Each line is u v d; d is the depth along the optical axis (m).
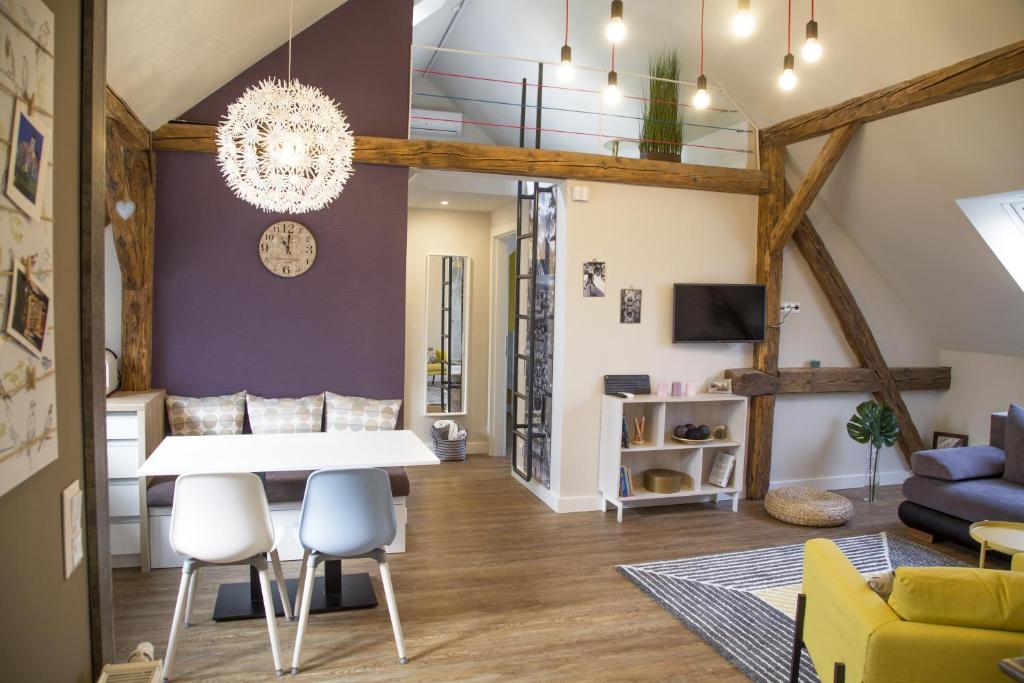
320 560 3.01
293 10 4.11
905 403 6.37
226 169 3.02
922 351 6.39
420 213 6.99
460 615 3.52
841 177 5.47
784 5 4.43
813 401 6.05
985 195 4.57
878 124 4.81
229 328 4.58
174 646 2.88
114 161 3.89
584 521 5.11
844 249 6.02
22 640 1.04
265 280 4.62
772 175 5.59
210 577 3.88
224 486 2.80
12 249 0.97
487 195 6.20
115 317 4.67
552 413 5.48
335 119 3.06
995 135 4.17
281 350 4.68
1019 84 3.82
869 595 2.25
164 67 3.55
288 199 3.11
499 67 6.74
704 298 5.51
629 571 4.12
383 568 3.05
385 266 4.82
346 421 4.65
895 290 6.16
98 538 1.38
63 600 1.24
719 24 4.85
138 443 3.90
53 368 1.15
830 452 6.16
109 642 1.46
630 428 5.47
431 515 5.16
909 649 2.02
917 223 5.25
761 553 4.48
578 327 5.28
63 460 1.24
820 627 2.57
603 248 5.32
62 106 1.23
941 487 4.64
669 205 5.49
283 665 2.99
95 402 1.37
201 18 3.30
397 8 4.79
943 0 3.72
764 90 5.27
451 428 7.00
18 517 1.03
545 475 5.66
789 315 5.96
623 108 6.42
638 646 3.24
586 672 3.00
